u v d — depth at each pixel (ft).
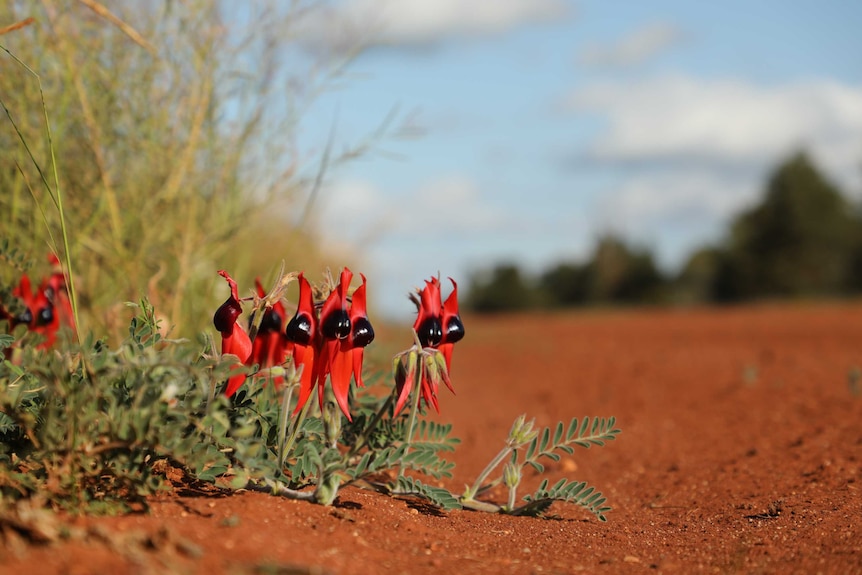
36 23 15.31
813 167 140.67
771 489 14.30
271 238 21.84
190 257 16.98
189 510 9.55
